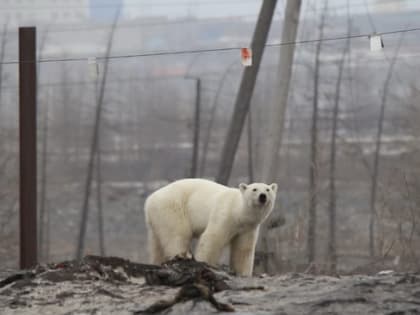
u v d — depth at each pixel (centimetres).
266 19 7381
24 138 6216
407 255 7312
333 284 4041
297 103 14262
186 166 18262
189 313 3484
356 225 11656
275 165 7294
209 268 4475
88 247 14962
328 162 12244
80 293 3966
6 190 12144
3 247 11156
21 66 6225
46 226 15288
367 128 15838
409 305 3541
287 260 7506
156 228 5275
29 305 3784
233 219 4969
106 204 17788
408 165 9775
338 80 13175
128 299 3825
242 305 3625
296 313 3453
